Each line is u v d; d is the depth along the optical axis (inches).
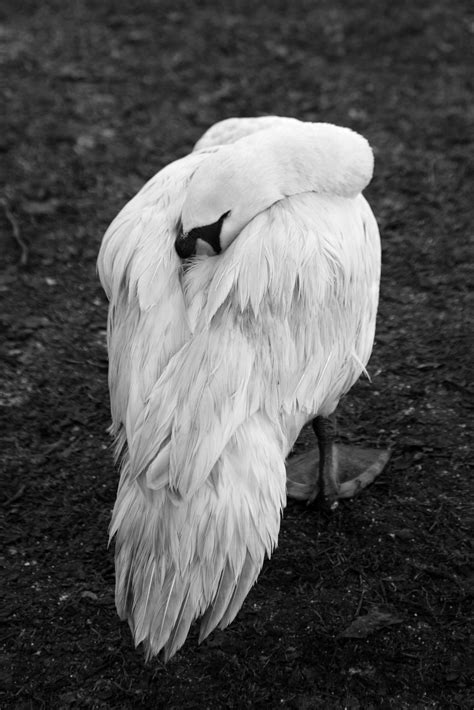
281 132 144.7
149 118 297.7
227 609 131.5
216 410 128.0
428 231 248.1
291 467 184.5
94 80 318.0
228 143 164.6
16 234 248.1
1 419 196.1
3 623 156.3
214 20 350.9
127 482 133.7
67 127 293.1
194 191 138.9
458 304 224.1
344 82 311.9
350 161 143.6
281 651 150.6
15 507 177.0
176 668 148.9
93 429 194.7
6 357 212.1
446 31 335.0
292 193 142.4
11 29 348.5
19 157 279.4
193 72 321.1
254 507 128.7
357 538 169.2
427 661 148.1
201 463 126.2
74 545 170.1
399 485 179.5
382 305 224.7
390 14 346.3
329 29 340.8
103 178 271.4
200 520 126.6
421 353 209.9
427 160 273.7
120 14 357.4
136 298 137.9
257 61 326.0
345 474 180.2
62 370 209.5
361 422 194.1
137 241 140.6
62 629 155.3
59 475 184.1
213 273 135.6
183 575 127.3
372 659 148.7
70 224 254.7
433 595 158.6
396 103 300.2
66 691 146.5
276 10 355.3
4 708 144.1
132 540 130.3
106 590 161.6
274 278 132.8
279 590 160.4
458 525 170.2
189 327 133.1
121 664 149.9
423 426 191.9
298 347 137.6
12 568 165.6
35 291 232.5
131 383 133.3
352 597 158.7
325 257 137.2
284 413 139.0
